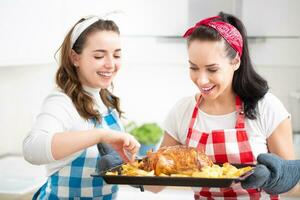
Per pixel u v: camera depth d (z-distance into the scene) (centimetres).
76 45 194
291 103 352
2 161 331
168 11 333
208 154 197
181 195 300
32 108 361
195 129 202
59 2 328
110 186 198
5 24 268
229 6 316
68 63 197
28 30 293
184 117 207
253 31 318
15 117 352
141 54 341
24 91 355
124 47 342
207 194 197
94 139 172
